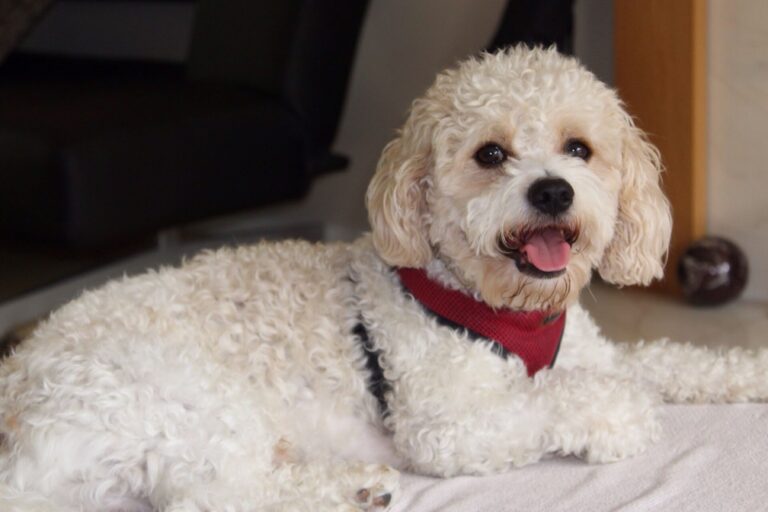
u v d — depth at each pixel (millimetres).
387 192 960
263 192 1480
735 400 1015
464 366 940
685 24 1423
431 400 930
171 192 1395
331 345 969
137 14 1943
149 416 870
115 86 1534
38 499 828
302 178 1515
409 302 964
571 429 919
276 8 1494
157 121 1385
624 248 987
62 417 861
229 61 1526
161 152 1378
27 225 1355
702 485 888
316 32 1490
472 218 930
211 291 972
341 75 1534
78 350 892
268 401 949
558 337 976
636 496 883
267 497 884
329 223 1870
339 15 1505
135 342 897
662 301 1489
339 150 1822
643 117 1473
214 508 850
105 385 871
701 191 1474
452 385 932
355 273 991
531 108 934
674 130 1457
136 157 1358
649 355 1029
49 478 853
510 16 1368
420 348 950
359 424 975
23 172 1336
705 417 976
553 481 911
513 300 938
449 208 948
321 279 991
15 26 1534
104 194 1338
